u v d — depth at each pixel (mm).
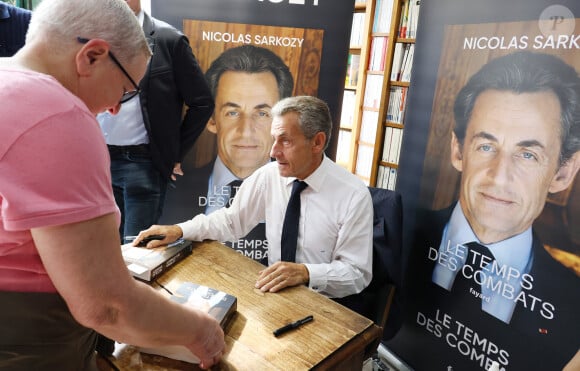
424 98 1877
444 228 1821
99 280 561
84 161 536
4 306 616
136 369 810
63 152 515
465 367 1776
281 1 2260
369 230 1513
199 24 2258
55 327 665
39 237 524
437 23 1789
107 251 573
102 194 566
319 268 1296
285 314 1030
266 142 2447
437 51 1798
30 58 590
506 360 1611
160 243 1299
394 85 3285
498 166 1582
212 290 1046
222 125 2402
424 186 1904
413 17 3074
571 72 1343
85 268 545
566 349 1420
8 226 506
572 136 1354
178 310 704
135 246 1282
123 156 2027
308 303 1093
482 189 1643
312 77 2383
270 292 1134
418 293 1964
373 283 1613
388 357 2113
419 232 1937
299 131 1425
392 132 3352
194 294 1022
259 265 1284
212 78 2332
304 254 1581
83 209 528
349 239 1486
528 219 1502
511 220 1556
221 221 1551
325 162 1596
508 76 1521
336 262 1411
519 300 1550
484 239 1655
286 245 1548
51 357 683
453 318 1805
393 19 3174
